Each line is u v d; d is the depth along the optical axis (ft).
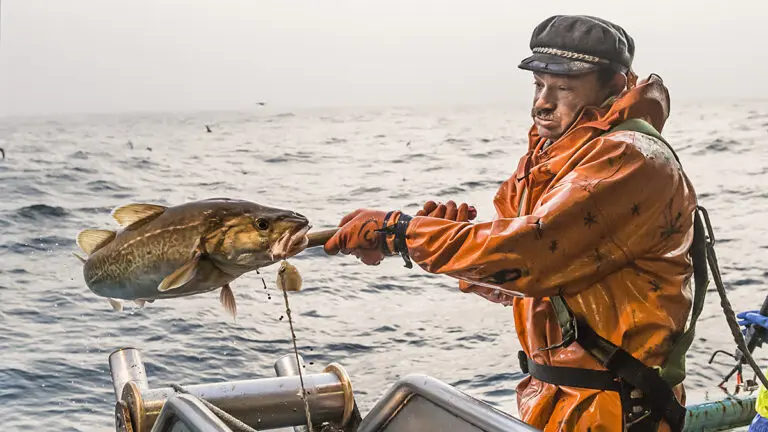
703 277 8.70
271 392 8.74
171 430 7.32
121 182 77.87
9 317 30.45
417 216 8.50
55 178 78.23
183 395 7.30
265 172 86.53
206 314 30.09
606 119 8.45
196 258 7.11
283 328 28.60
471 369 23.91
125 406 8.42
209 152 111.65
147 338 27.63
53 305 32.24
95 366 25.11
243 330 28.32
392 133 147.43
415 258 8.40
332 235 8.61
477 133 145.28
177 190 74.13
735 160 84.99
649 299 8.26
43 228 51.57
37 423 20.76
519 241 8.00
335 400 8.91
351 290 33.76
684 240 8.54
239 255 7.18
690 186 8.63
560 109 8.80
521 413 9.16
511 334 27.50
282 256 7.19
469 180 75.66
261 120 216.13
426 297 32.65
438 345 26.53
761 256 38.81
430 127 165.89
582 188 8.02
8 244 46.03
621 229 8.06
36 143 133.08
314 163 94.48
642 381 8.21
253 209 7.28
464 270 8.16
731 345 24.97
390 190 71.00
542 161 8.89
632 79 9.06
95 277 7.44
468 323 28.94
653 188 8.07
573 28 8.69
